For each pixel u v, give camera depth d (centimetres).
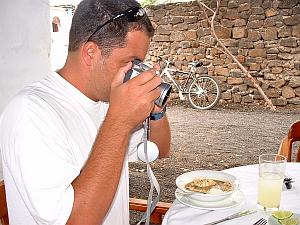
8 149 95
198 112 713
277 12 705
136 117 93
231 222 117
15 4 263
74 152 104
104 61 102
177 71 777
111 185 92
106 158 92
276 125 591
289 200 135
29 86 109
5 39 258
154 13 806
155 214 155
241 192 140
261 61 734
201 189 137
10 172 98
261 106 743
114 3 101
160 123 140
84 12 103
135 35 100
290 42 704
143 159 130
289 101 720
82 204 90
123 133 93
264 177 126
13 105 98
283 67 717
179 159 427
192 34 781
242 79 751
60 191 90
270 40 720
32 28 279
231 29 750
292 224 111
